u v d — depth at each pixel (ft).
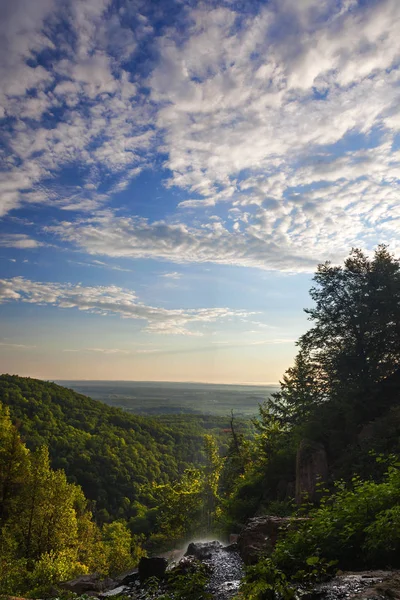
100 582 50.34
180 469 430.61
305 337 108.88
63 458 349.20
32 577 75.41
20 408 418.31
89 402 531.91
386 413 76.18
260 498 94.27
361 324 96.68
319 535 26.18
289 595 19.19
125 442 431.84
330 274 107.34
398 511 22.57
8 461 133.49
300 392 115.44
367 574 21.09
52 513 122.72
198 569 34.99
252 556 36.60
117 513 322.75
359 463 63.10
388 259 103.35
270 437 118.62
